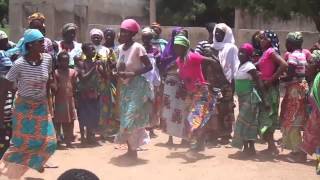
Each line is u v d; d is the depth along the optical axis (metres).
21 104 7.50
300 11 16.27
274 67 8.94
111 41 10.37
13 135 7.55
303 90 8.89
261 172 8.27
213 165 8.57
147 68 8.55
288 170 8.41
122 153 9.25
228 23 33.22
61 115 9.39
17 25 23.44
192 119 8.89
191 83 8.90
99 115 9.90
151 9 23.14
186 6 31.17
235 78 9.01
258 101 8.84
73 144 9.84
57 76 9.35
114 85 10.10
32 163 7.57
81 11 23.92
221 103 9.80
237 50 9.81
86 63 9.67
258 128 8.98
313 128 8.27
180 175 8.09
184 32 9.70
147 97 8.63
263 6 16.84
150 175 8.09
